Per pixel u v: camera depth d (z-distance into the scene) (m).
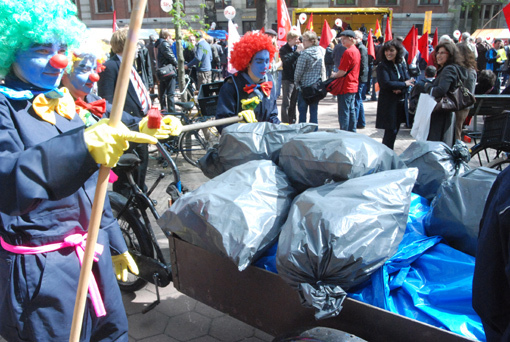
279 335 1.60
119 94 1.19
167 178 5.18
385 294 1.55
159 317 2.63
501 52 12.62
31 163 1.19
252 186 1.82
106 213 1.85
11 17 1.29
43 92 1.47
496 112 5.47
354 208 1.56
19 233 1.41
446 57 4.28
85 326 1.58
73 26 1.46
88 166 1.21
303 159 1.89
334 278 1.50
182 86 6.20
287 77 7.07
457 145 2.44
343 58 5.89
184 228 1.83
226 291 1.85
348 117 6.17
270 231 1.71
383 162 1.89
